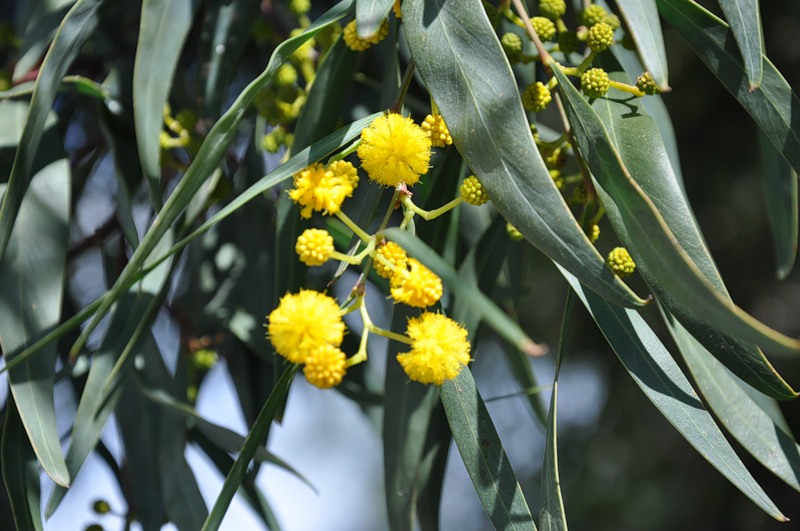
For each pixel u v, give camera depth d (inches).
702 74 30.0
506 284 16.9
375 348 23.8
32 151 14.0
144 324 14.7
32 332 14.3
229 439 15.4
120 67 15.8
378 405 16.8
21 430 14.6
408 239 12.1
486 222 16.9
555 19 14.7
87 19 14.2
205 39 15.7
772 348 11.7
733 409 13.5
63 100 17.3
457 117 12.5
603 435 36.2
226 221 17.5
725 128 30.7
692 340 13.5
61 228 14.7
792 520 33.9
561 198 12.1
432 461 15.1
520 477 36.9
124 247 16.7
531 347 11.6
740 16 13.3
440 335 12.4
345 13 13.0
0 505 17.4
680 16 13.8
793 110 13.6
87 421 14.5
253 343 16.8
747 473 13.0
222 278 17.3
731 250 32.9
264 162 16.6
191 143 15.7
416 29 12.7
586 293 13.3
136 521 16.2
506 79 12.4
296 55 16.0
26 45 15.5
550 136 17.1
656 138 13.2
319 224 16.4
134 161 15.6
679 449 36.0
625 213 12.4
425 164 12.6
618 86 13.3
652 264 12.2
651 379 13.2
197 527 15.8
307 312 12.3
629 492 36.0
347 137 12.9
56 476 13.8
